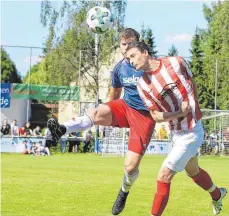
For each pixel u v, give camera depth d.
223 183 17.02
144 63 7.96
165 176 8.09
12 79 84.69
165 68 7.98
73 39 50.00
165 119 7.87
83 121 8.70
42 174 18.59
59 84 47.69
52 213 10.23
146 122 8.94
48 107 54.84
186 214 10.52
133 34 8.48
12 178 16.88
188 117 8.04
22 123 44.78
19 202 11.56
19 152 34.66
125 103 9.06
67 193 13.29
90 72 47.31
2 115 44.22
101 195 13.01
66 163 25.05
